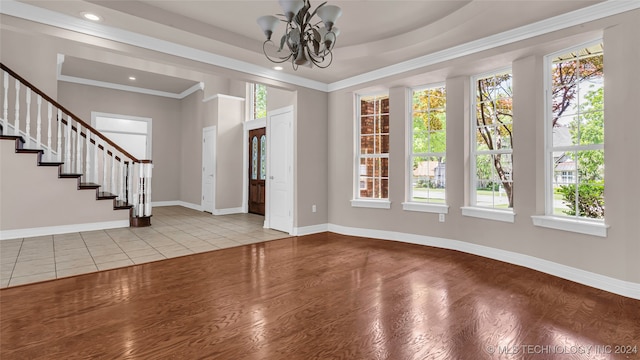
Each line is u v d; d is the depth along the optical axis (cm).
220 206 704
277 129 532
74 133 517
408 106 452
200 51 371
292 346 180
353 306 234
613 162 261
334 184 521
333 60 404
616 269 259
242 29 349
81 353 171
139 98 789
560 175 315
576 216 300
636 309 228
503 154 365
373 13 312
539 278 294
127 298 246
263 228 542
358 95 505
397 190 453
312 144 509
